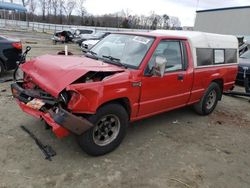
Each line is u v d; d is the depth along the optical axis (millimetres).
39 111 3721
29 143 4020
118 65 4203
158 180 3467
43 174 3346
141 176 3510
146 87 4148
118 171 3562
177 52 4812
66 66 3691
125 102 3986
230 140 4957
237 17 21891
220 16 23469
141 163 3812
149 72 4148
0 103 5613
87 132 3574
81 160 3719
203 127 5441
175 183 3445
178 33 5441
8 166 3432
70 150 3939
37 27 45656
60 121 3250
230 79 6492
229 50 6371
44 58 4203
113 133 3953
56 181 3240
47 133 4367
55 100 3516
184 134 4977
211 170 3848
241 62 10070
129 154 4020
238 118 6309
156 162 3885
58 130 3352
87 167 3574
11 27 41719
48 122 3475
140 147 4270
